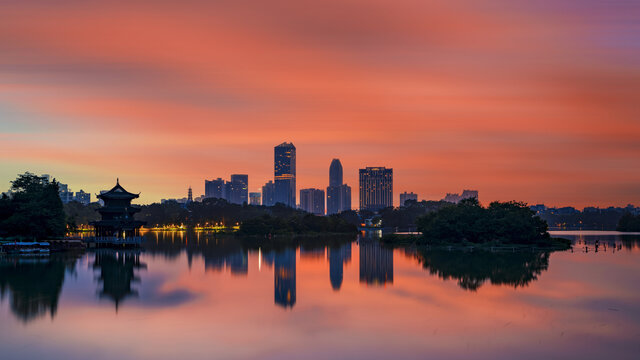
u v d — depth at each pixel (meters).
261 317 76.75
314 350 60.94
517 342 63.59
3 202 178.12
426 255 170.00
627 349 60.72
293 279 115.00
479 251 183.12
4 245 167.00
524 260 150.75
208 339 65.25
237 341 64.44
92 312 79.62
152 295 93.94
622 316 76.06
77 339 64.94
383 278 115.44
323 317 76.69
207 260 156.88
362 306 84.31
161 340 64.69
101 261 149.50
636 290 97.25
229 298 91.50
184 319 75.38
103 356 58.69
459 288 100.88
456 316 76.75
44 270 127.31
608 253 173.88
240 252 187.38
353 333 67.94
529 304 85.00
